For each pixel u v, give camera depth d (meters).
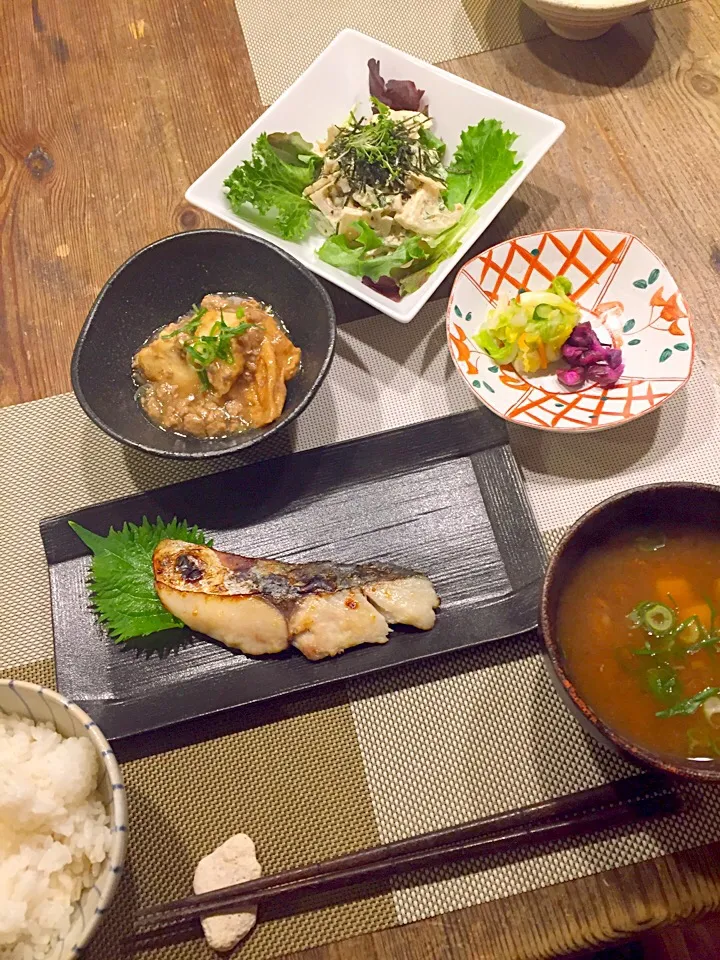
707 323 0.46
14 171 0.53
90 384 0.43
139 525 0.43
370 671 0.39
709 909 0.35
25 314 0.49
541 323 0.43
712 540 0.37
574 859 0.36
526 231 0.49
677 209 0.49
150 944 0.35
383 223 0.48
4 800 0.33
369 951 0.35
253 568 0.40
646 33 0.54
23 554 0.44
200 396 0.44
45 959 0.32
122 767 0.39
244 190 0.47
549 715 0.39
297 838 0.37
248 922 0.35
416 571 0.40
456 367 0.43
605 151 0.51
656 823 0.36
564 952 0.35
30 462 0.46
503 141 0.47
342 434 0.45
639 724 0.35
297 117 0.50
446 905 0.36
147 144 0.53
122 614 0.41
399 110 0.50
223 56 0.55
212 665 0.40
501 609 0.40
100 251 0.50
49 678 0.41
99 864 0.34
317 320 0.44
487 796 0.38
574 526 0.35
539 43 0.54
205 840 0.37
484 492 0.42
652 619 0.36
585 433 0.44
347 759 0.39
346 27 0.56
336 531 0.42
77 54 0.56
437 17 0.56
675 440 0.44
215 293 0.47
